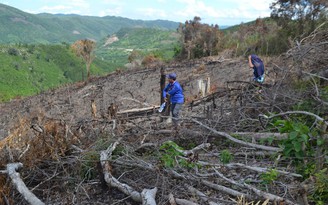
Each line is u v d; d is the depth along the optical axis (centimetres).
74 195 422
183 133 575
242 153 479
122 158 475
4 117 1794
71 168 498
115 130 603
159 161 447
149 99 1530
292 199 352
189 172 433
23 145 522
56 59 15900
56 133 523
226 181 409
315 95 580
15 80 12450
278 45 2697
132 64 4031
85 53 3112
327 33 728
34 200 400
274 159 448
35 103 1961
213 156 494
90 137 573
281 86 668
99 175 446
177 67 2256
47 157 504
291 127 439
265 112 618
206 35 3969
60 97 1970
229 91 776
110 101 1623
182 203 363
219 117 615
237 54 2775
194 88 1566
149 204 356
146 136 581
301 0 2492
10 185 442
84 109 1554
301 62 673
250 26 3331
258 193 354
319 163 372
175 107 782
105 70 16288
